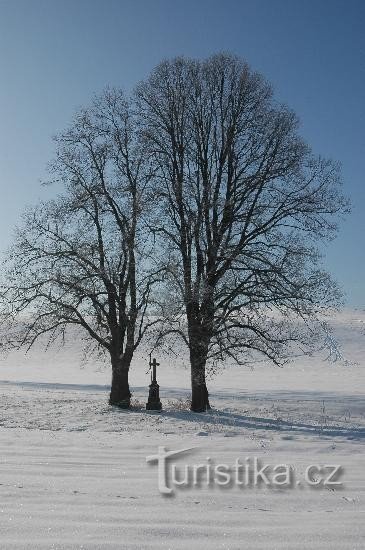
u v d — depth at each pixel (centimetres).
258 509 754
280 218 2180
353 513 737
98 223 2298
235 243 2195
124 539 563
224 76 2316
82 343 6762
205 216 2219
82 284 2250
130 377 4856
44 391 3170
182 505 753
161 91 2334
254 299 2112
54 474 937
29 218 2266
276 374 5066
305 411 2466
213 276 2180
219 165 2275
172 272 2103
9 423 1819
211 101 2309
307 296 2083
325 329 2189
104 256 2281
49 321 2262
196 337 2198
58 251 2258
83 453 1177
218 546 550
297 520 681
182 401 2567
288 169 2184
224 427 1809
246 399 2888
